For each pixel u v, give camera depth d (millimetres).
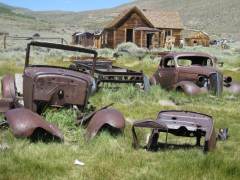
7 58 31609
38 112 9594
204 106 14688
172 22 63469
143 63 32656
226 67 33250
